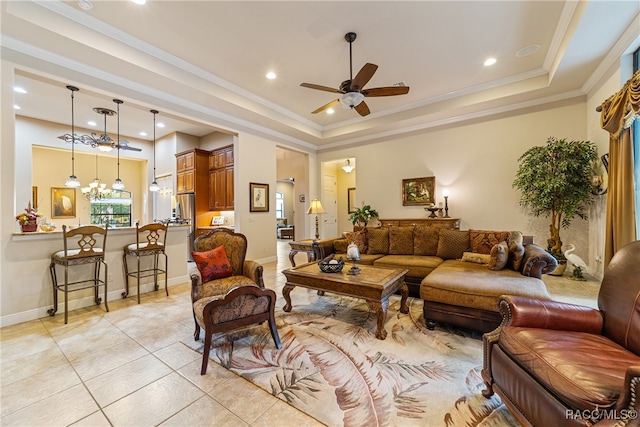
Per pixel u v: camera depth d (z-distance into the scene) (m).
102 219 7.70
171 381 1.81
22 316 2.78
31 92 4.55
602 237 3.79
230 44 3.36
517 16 2.96
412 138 5.92
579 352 1.25
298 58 3.69
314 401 1.60
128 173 8.19
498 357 1.49
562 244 4.41
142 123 6.24
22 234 2.79
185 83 3.79
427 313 2.56
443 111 5.00
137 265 3.63
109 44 3.04
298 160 8.55
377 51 3.56
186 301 3.42
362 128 6.03
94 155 7.59
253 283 2.56
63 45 2.85
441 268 3.04
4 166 2.69
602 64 3.47
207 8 2.74
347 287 2.56
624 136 2.92
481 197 5.14
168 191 7.32
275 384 1.76
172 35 3.17
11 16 2.43
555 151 3.95
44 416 1.50
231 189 6.15
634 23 2.73
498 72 4.16
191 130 6.86
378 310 2.38
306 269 3.06
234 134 5.38
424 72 4.13
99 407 1.57
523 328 1.49
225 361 2.04
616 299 1.47
